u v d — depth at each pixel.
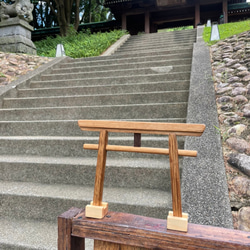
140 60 5.71
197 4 16.53
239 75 3.42
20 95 4.73
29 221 2.03
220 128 2.44
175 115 3.28
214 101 2.87
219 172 1.78
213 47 5.27
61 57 6.69
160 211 1.78
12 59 6.10
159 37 10.89
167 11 18.52
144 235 0.88
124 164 2.29
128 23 19.98
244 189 1.71
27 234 1.78
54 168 2.42
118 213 1.02
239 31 6.29
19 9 7.09
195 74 3.79
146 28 17.42
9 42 7.18
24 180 2.50
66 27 15.03
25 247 1.62
